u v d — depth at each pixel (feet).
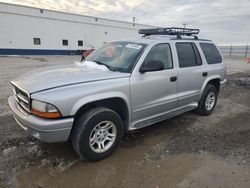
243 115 18.06
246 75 42.29
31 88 9.16
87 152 9.85
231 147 12.38
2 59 68.90
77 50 107.76
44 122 8.66
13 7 84.43
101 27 115.85
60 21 99.55
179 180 9.32
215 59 17.38
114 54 12.69
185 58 14.40
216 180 9.39
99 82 9.98
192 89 15.02
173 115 14.32
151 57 12.07
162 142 12.67
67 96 8.91
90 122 9.62
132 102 11.18
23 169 9.57
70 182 8.91
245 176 9.73
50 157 10.57
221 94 25.79
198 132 14.25
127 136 13.25
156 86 12.15
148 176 9.51
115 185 8.86
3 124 14.03
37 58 78.18
